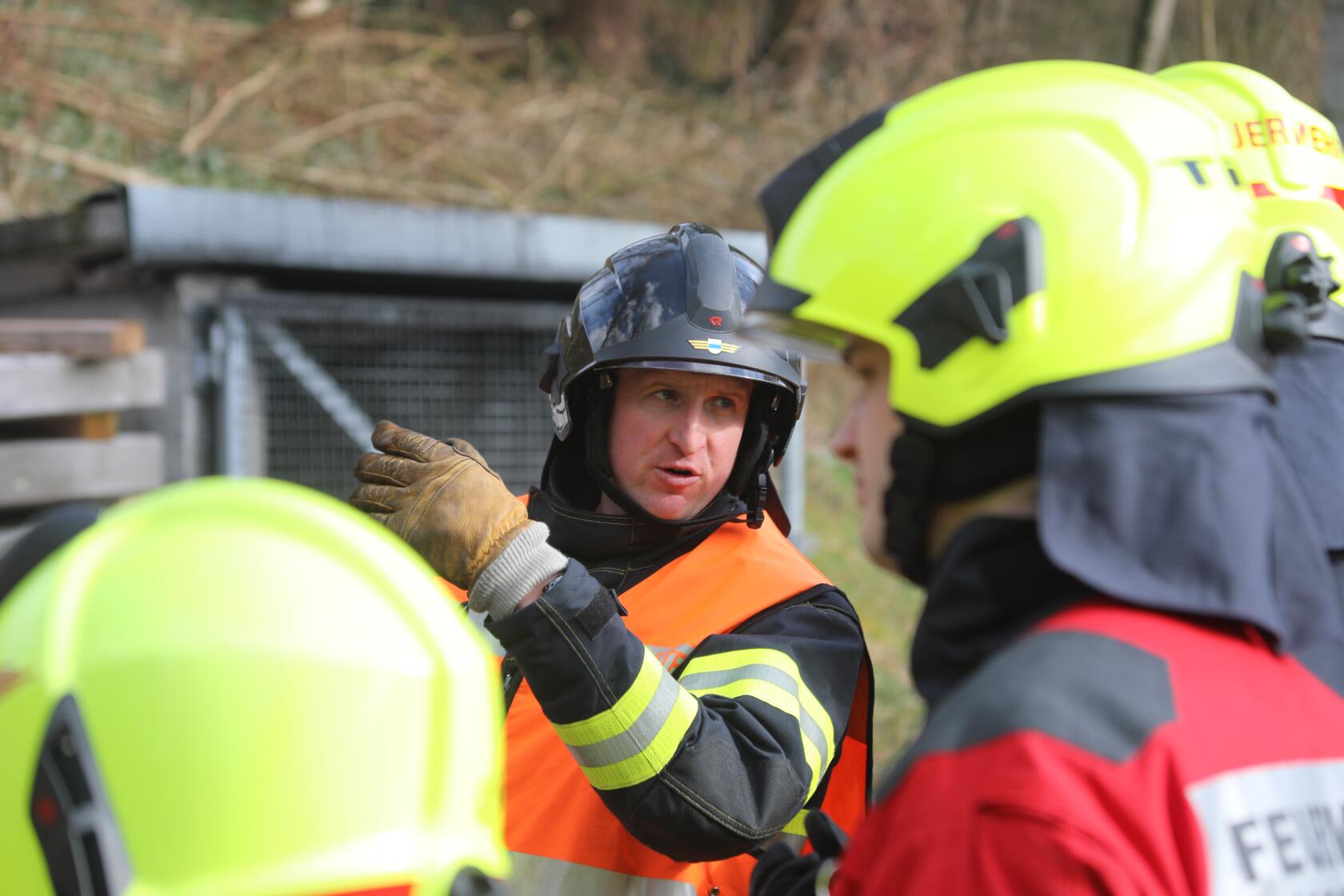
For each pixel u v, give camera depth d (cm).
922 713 1195
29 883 154
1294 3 2205
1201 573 211
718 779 354
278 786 157
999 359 221
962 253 229
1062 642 210
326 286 1130
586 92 2452
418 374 1075
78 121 1905
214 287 994
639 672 346
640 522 451
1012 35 2725
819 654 408
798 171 272
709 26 2661
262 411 995
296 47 2186
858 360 251
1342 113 2177
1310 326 250
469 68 2406
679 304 440
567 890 399
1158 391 215
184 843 153
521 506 357
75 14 2055
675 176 2359
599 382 454
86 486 862
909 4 2700
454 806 171
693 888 403
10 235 1041
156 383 895
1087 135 236
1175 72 367
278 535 173
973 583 226
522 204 2148
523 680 434
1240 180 247
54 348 848
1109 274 221
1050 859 185
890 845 204
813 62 2648
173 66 2062
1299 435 301
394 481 365
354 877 159
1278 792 203
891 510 240
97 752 153
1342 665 241
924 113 250
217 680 157
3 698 159
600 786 351
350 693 164
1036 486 226
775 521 492
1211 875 191
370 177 2072
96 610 160
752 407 460
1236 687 209
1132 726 198
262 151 2016
